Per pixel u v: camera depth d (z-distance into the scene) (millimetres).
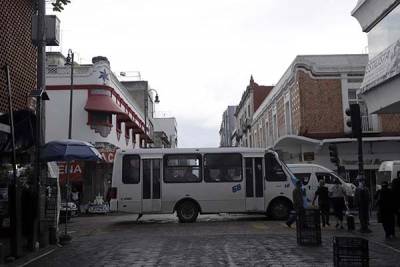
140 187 21875
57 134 32375
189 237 15977
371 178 30781
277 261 11141
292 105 33250
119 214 30578
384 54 13734
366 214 16797
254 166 22188
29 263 11508
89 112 32406
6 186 15492
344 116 30641
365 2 14570
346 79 30922
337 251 8281
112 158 31812
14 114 13609
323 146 30562
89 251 13344
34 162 14125
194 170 22078
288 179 22172
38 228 14266
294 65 31641
